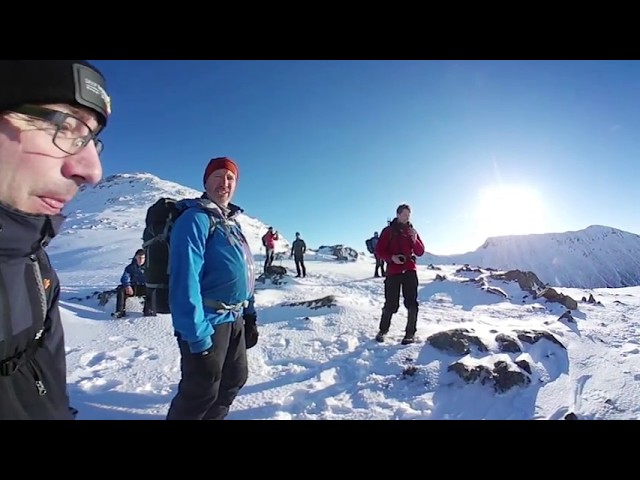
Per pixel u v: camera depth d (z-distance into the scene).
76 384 3.82
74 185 0.81
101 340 5.40
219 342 2.37
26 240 0.81
